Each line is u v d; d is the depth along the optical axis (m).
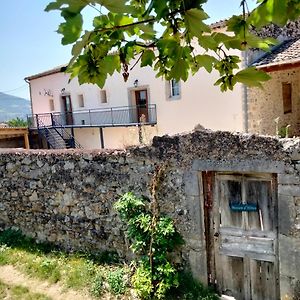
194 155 4.57
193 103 12.38
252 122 10.78
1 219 6.89
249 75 1.32
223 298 4.59
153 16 1.03
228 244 4.61
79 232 5.93
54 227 6.21
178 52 1.12
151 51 1.25
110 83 15.53
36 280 5.41
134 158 5.13
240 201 4.48
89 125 15.82
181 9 0.95
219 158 4.39
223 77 1.43
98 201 5.64
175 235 4.79
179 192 4.77
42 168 6.19
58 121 18.11
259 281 4.46
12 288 5.23
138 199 5.07
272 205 4.27
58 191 6.06
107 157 5.43
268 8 0.94
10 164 6.58
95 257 5.71
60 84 17.88
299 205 3.94
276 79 11.53
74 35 0.89
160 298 4.53
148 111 14.12
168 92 13.28
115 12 0.86
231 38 1.15
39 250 6.17
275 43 1.18
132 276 4.99
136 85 14.34
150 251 4.65
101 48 1.10
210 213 4.68
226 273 4.67
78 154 5.74
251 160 4.18
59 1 0.81
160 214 4.94
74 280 5.23
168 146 4.77
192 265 4.76
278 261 4.29
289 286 4.09
